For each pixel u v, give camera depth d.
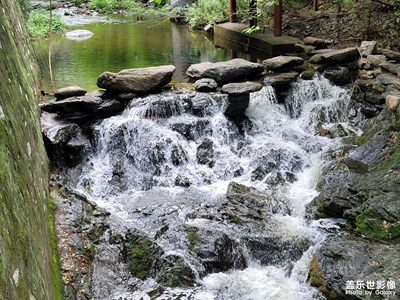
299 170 5.34
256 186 4.99
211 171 5.27
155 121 5.50
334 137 5.79
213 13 11.85
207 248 3.81
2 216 1.80
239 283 3.64
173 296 3.42
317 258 3.64
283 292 3.54
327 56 6.69
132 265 3.65
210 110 5.74
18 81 3.37
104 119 5.40
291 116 6.29
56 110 5.25
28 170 2.85
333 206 4.26
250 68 6.25
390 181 4.23
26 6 10.73
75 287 3.27
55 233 3.68
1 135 2.21
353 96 6.29
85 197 4.50
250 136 5.80
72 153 5.07
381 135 5.17
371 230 3.90
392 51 6.56
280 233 4.09
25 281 1.88
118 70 7.40
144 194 4.92
